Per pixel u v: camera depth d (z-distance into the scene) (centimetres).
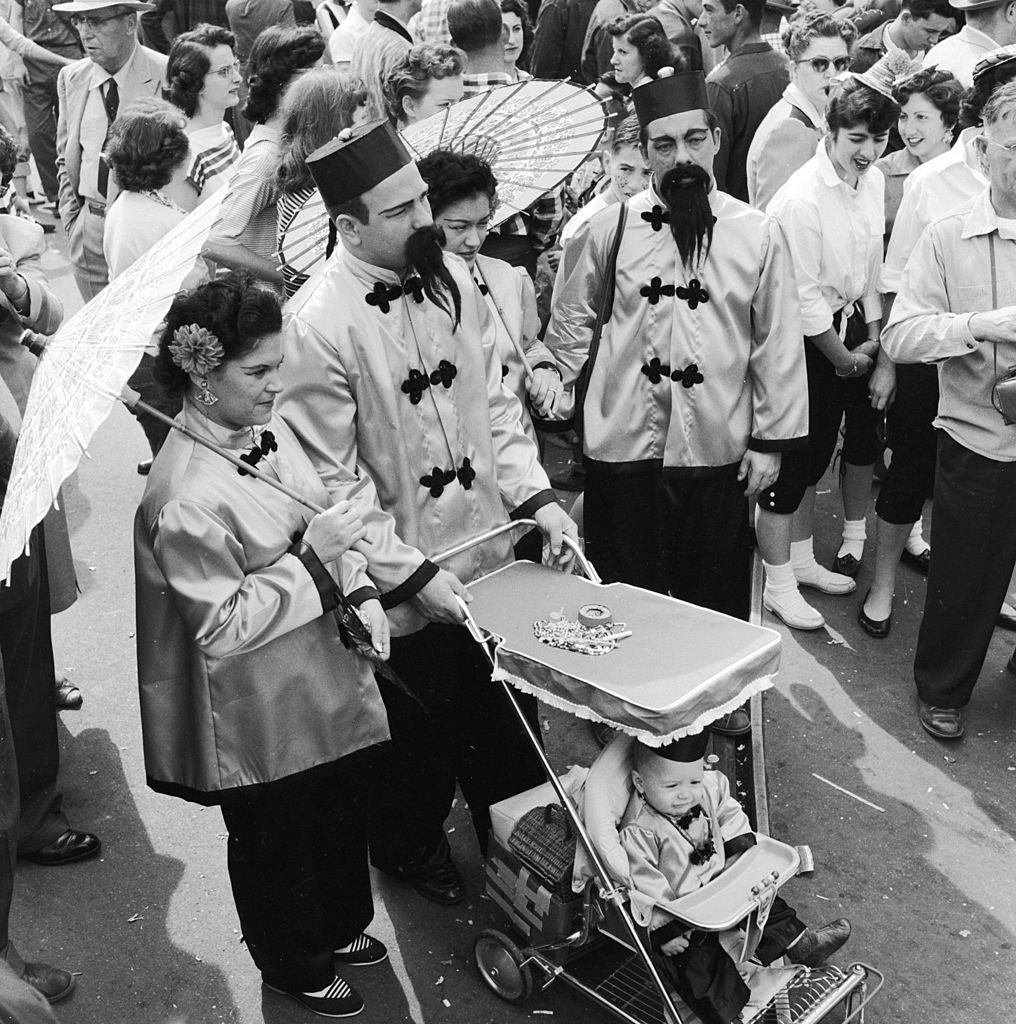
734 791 419
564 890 313
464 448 334
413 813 364
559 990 345
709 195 380
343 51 703
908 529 494
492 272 389
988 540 419
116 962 354
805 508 530
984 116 386
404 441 324
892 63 538
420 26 584
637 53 505
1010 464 408
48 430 229
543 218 506
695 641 293
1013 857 396
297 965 326
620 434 407
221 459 281
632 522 419
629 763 312
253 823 304
